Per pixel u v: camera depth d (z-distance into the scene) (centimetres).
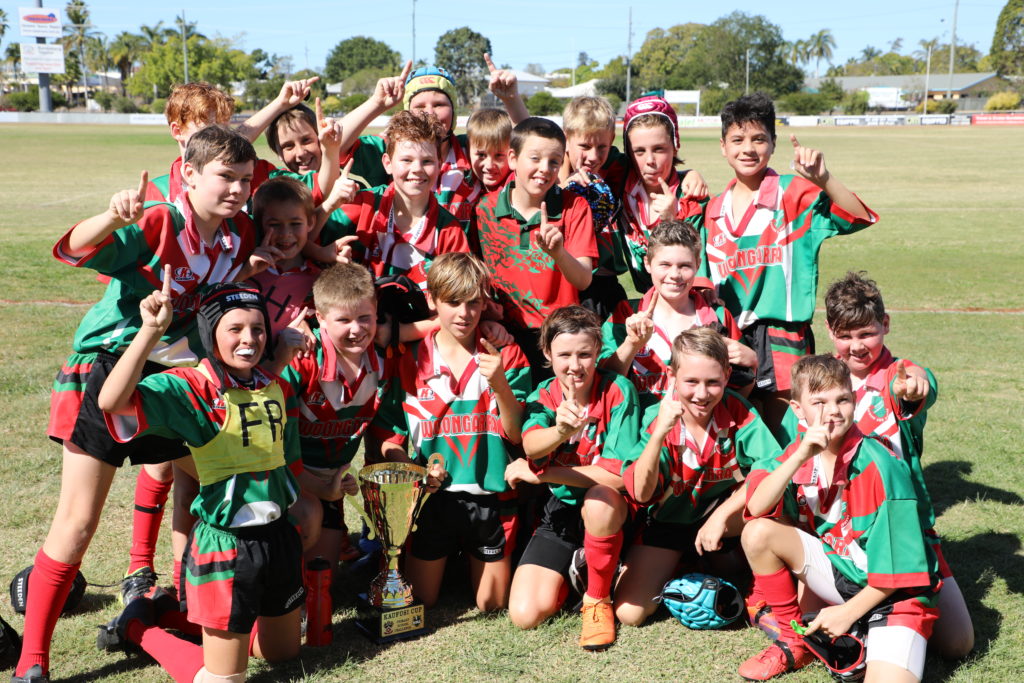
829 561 357
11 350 835
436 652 371
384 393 413
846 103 9788
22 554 446
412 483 373
